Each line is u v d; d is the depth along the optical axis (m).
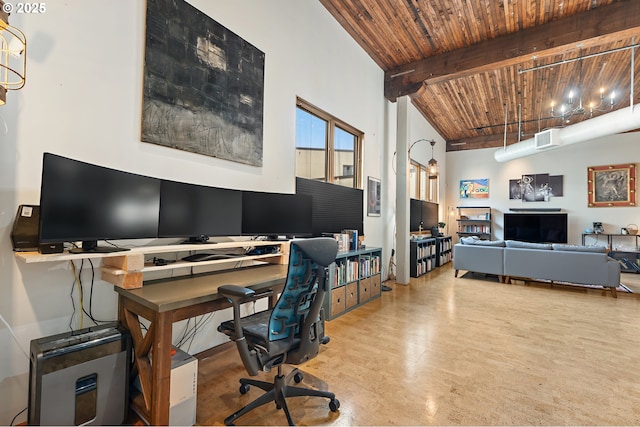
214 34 2.45
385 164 5.43
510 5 3.56
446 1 3.53
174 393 1.56
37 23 1.59
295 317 1.62
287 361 1.63
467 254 5.61
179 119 2.20
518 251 5.09
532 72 4.88
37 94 1.59
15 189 1.53
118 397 1.56
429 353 2.48
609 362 2.34
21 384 1.55
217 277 2.11
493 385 2.01
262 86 2.90
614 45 4.07
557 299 4.20
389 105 5.54
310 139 3.75
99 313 1.82
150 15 2.04
